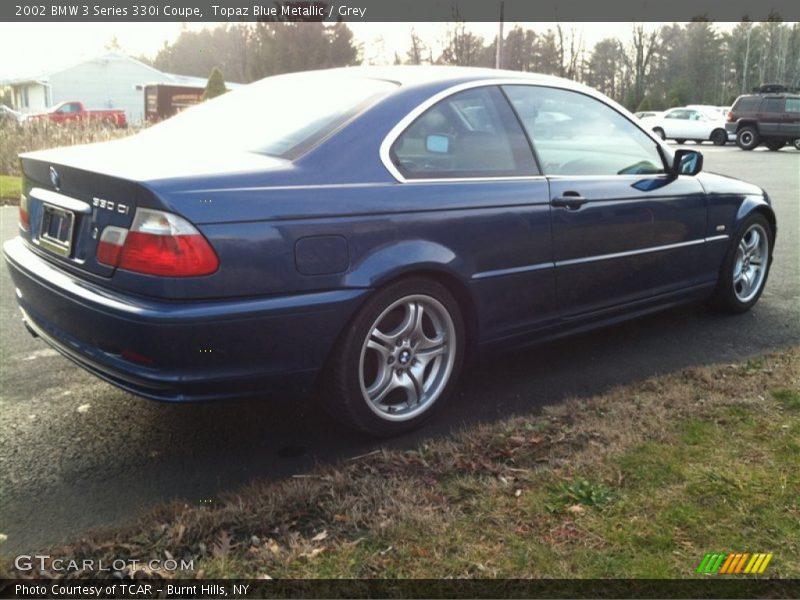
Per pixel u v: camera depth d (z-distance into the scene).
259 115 3.43
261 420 3.41
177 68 71.81
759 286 5.26
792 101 24.95
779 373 3.80
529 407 3.55
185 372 2.65
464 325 3.44
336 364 2.99
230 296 2.66
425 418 3.33
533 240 3.56
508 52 44.00
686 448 2.93
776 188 13.14
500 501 2.56
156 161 2.90
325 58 45.28
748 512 2.49
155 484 2.82
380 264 2.98
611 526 2.42
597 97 4.16
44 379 3.89
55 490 2.77
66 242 2.99
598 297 3.99
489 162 3.49
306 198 2.82
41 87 46.47
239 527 2.42
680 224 4.40
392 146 3.16
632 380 3.89
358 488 2.66
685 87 55.75
